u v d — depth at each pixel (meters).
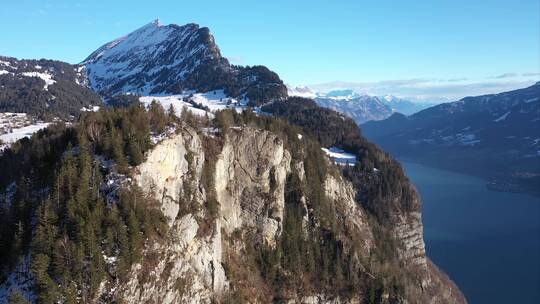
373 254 156.88
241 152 131.62
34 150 107.50
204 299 96.81
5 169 110.81
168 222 96.50
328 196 155.88
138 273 86.44
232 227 123.38
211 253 104.19
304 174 149.25
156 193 96.75
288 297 120.69
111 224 86.44
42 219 85.00
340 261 135.12
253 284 116.88
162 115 114.00
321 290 127.62
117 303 81.12
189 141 111.31
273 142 135.38
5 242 87.94
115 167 93.31
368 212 188.50
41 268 78.94
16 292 76.06
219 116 136.75
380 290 134.00
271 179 133.62
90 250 82.06
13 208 91.25
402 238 193.88
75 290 79.00
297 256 128.75
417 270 184.25
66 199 88.56
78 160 94.06
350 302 129.50
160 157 99.56
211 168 116.94
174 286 90.94
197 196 107.81
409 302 141.88
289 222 134.38
